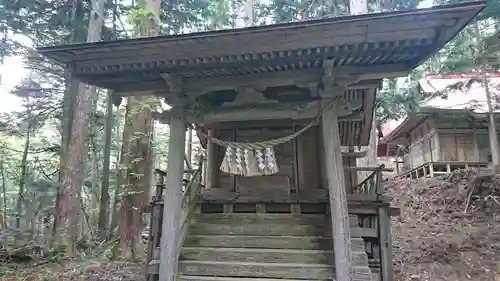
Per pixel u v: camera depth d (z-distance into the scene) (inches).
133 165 380.8
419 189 603.8
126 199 381.7
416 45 195.3
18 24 468.4
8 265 354.3
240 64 217.9
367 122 359.9
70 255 389.7
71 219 399.5
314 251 237.3
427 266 362.3
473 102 633.6
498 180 498.6
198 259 244.1
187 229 267.3
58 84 564.4
